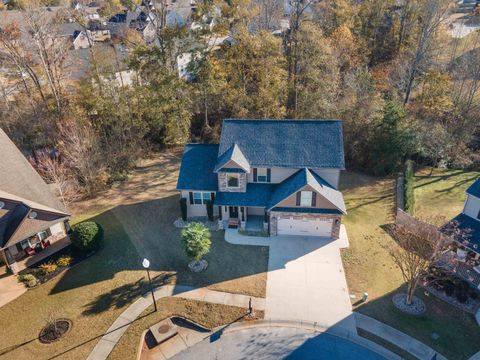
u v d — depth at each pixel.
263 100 46.84
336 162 31.66
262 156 32.56
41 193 31.52
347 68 56.59
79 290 27.00
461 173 43.12
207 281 27.59
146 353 22.56
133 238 32.25
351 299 25.88
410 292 24.88
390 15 67.62
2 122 46.44
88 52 57.66
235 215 33.78
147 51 43.69
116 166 43.00
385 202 37.59
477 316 24.27
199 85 47.28
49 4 78.75
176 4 69.88
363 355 22.11
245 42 47.38
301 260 29.45
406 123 42.91
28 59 45.56
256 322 24.34
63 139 41.69
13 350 22.77
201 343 23.11
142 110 46.59
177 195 38.47
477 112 45.44
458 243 26.98
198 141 48.91
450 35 58.09
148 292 26.70
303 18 59.12
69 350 22.70
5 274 28.45
